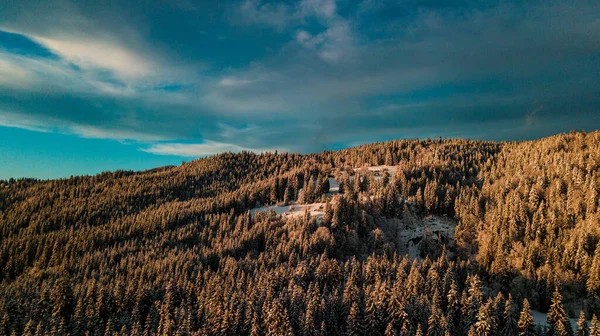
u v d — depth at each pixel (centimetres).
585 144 16300
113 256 13538
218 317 8175
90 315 8925
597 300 8612
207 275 10750
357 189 16912
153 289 10238
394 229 13688
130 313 9581
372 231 12750
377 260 10300
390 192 14675
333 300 8050
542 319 8662
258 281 9619
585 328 6631
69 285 9875
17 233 17750
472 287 7988
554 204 11956
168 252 13238
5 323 8838
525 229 11375
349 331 7344
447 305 8219
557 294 7262
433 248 12669
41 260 14225
